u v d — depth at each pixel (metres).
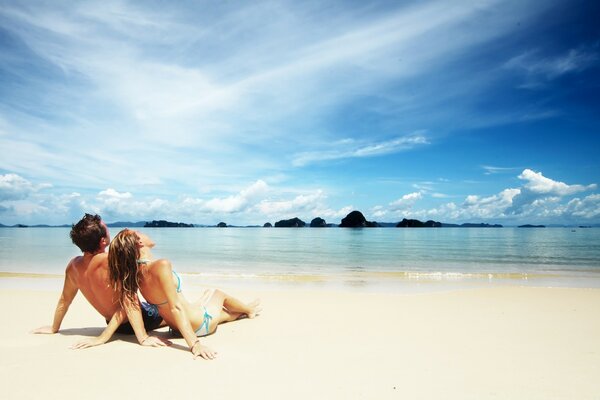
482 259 22.27
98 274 4.36
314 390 3.03
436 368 3.60
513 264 19.30
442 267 18.06
